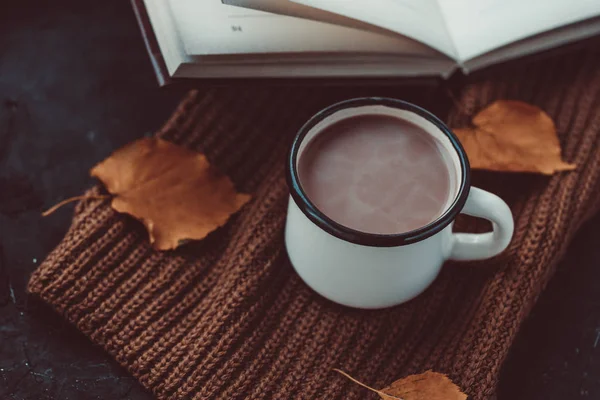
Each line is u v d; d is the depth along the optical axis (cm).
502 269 48
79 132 55
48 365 47
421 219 42
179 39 46
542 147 51
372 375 46
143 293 47
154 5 48
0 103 55
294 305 48
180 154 51
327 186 43
